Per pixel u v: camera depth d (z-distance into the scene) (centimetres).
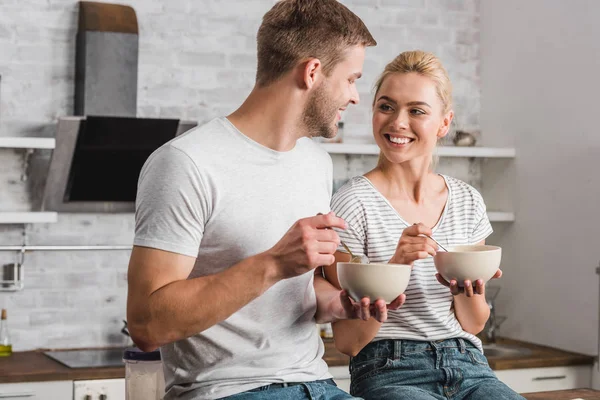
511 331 445
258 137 185
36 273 405
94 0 407
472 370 217
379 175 233
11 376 338
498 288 427
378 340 217
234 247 179
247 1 434
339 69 183
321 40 180
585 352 392
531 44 432
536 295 425
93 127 367
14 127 400
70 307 410
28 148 394
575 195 398
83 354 391
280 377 180
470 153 433
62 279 409
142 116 417
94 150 377
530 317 430
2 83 398
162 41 420
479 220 238
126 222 418
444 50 471
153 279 167
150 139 379
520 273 438
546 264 418
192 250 171
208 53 428
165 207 169
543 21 422
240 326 179
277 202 184
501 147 456
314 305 195
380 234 223
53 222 393
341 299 182
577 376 387
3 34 398
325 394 184
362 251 221
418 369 214
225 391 176
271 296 182
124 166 389
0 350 389
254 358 180
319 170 198
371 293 172
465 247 201
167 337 164
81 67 394
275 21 183
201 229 175
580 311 394
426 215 231
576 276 397
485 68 472
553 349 408
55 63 405
